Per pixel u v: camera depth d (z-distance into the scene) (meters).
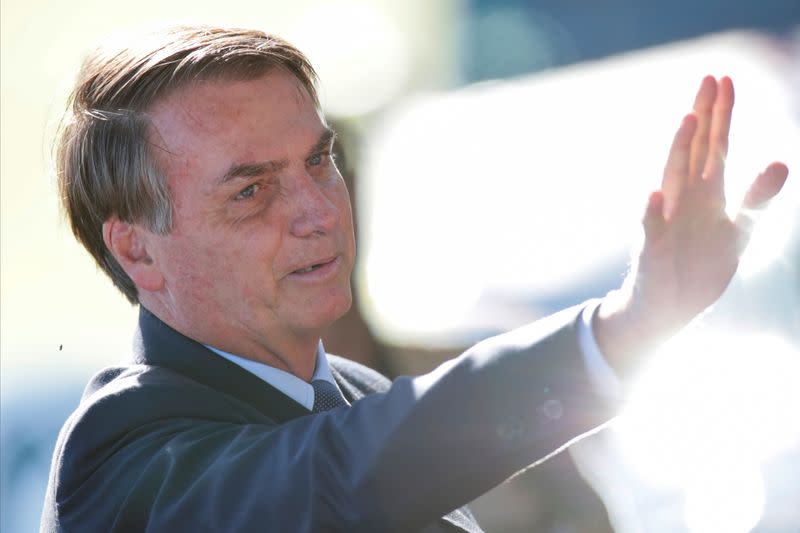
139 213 6.57
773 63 16.08
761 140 14.09
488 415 4.45
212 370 6.57
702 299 4.25
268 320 6.59
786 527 10.17
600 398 4.40
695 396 10.55
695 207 4.21
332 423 4.78
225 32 6.68
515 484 9.47
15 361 16.17
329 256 6.50
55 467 6.47
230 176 6.32
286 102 6.48
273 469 4.75
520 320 13.13
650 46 18.75
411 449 4.47
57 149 7.22
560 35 19.97
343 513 4.54
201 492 4.88
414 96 19.27
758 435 10.54
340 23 21.53
